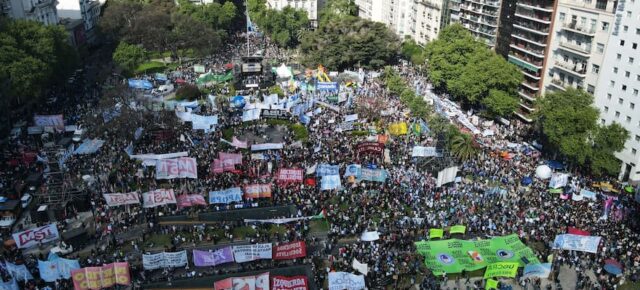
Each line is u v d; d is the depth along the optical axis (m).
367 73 153.12
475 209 72.56
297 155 87.94
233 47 188.12
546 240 65.06
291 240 65.88
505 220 69.56
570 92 86.19
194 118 97.69
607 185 80.31
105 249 63.78
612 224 68.88
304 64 161.62
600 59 95.75
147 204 68.31
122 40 157.62
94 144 88.81
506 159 90.62
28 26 106.75
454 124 103.38
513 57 122.62
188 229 68.56
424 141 96.38
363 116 109.38
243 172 81.69
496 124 114.69
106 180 79.88
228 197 71.19
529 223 68.81
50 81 114.38
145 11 163.38
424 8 173.88
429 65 132.00
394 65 164.62
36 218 70.19
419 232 67.25
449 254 60.41
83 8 177.62
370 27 162.12
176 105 110.12
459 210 71.81
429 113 106.75
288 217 70.69
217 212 71.12
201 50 160.25
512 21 126.62
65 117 106.75
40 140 95.62
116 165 85.31
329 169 77.81
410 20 188.50
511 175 84.25
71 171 82.69
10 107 108.25
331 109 112.62
